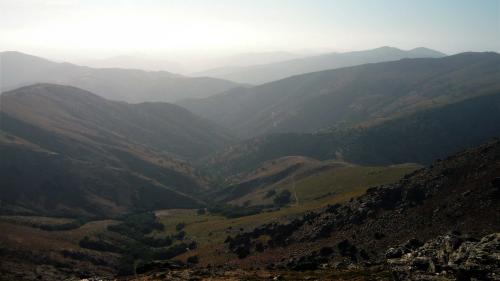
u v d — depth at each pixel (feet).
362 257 322.14
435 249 192.85
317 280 217.56
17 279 453.17
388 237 333.62
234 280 233.55
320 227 400.26
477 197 318.86
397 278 178.60
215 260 437.58
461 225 301.43
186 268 291.79
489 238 172.24
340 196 597.11
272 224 494.18
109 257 605.31
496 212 294.05
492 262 152.46
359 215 383.24
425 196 361.51
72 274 504.84
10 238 566.36
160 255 603.26
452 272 157.99
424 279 158.10
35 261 530.68
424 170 404.77
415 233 321.73
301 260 354.33
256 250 423.64
